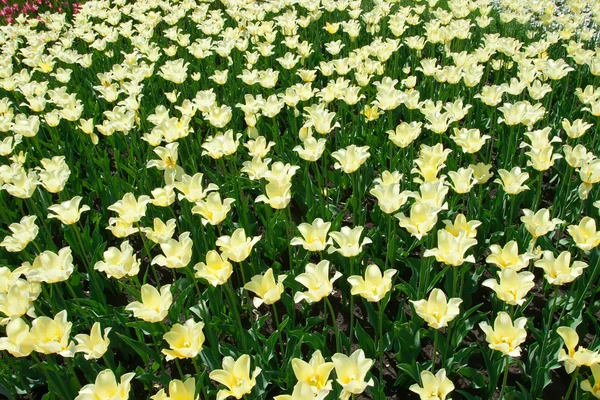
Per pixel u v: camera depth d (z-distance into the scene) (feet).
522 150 16.17
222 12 34.01
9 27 29.45
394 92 16.61
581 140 18.81
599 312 12.79
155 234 11.73
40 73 26.05
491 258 10.01
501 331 8.71
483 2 26.37
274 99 17.07
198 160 18.85
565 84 21.11
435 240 13.12
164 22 32.86
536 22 28.53
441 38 23.27
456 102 15.76
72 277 13.91
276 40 28.12
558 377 11.34
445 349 10.87
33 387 12.17
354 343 12.67
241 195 15.69
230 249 10.32
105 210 16.76
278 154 18.37
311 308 13.69
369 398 11.21
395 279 13.48
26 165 19.27
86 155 18.53
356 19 28.55
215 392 10.69
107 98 19.54
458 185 12.14
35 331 9.36
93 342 9.29
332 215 15.72
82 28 28.14
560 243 14.24
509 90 17.38
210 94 17.93
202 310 11.89
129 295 14.60
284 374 10.95
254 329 11.71
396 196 11.50
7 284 10.81
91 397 8.36
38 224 16.70
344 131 18.02
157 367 11.70
